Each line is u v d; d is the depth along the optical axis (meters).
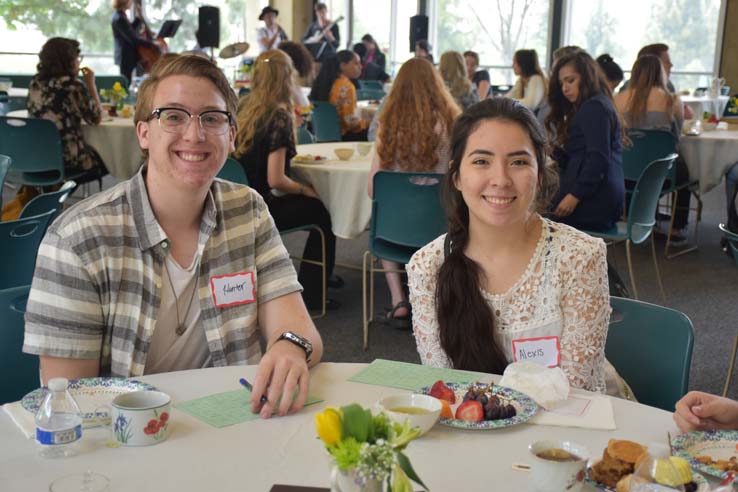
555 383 1.42
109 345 1.63
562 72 4.03
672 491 0.99
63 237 1.58
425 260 1.78
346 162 4.29
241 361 1.72
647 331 1.84
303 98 5.55
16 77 9.62
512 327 1.71
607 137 3.87
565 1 11.10
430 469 1.13
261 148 3.88
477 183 1.69
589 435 1.27
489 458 1.17
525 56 7.87
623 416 1.36
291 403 1.34
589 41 11.07
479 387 1.42
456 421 1.27
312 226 4.04
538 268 1.72
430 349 1.77
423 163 3.61
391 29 12.83
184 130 1.61
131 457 1.16
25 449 1.17
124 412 1.19
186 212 1.67
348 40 13.28
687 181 5.29
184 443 1.21
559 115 4.16
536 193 1.75
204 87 1.64
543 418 1.33
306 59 7.30
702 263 5.14
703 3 10.21
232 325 1.72
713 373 3.36
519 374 1.45
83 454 1.16
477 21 11.98
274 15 11.16
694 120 5.88
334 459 0.83
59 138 5.18
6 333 1.75
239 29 12.79
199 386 1.45
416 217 3.41
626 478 1.04
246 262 1.75
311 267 4.12
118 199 1.64
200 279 1.69
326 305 4.19
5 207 5.23
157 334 1.67
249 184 3.93
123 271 1.62
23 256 2.46
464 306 1.71
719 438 1.27
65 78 5.36
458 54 6.24
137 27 9.70
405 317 3.90
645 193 3.90
